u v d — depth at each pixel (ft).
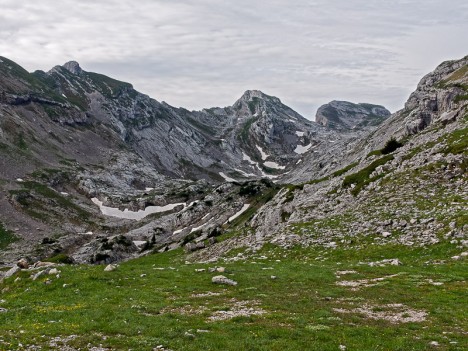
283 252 193.26
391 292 110.73
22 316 92.48
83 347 69.92
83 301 107.04
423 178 221.05
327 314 91.40
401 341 72.74
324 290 115.85
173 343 72.28
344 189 268.21
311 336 76.23
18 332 77.41
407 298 104.37
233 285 124.88
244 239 277.64
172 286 124.26
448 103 455.63
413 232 172.04
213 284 126.72
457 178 208.95
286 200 336.70
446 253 148.56
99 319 87.97
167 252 376.27
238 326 82.53
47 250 561.02
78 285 123.75
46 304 104.47
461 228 159.53
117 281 129.29
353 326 82.99
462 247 148.15
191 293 116.47
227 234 364.58
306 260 175.01
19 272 136.98
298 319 86.79
